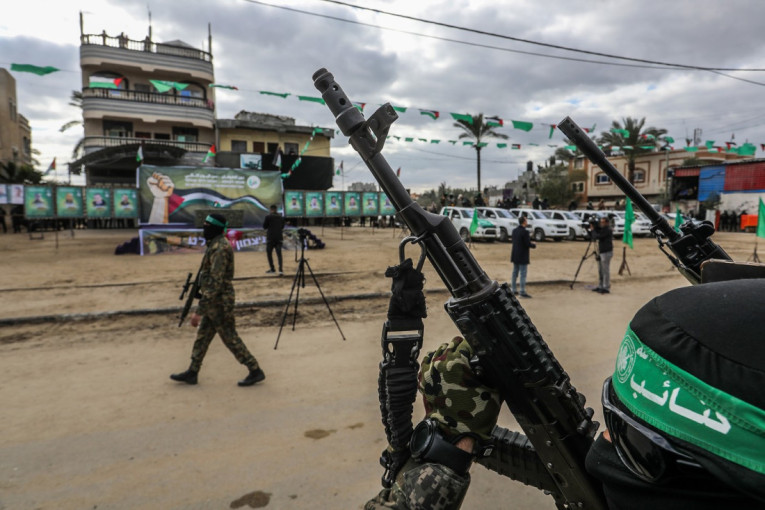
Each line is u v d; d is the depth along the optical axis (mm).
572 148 15750
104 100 27516
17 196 19312
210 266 4184
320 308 7527
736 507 579
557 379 948
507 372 938
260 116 32031
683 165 34625
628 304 8062
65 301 7875
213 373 4652
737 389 559
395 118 898
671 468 633
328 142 33062
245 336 5969
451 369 968
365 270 11391
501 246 18125
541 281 10008
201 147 29656
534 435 997
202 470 2941
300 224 30500
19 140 40250
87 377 4527
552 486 1120
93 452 3146
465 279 943
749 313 606
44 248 16562
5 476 2867
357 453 3158
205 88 30125
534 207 30281
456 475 931
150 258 13461
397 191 951
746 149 13727
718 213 27094
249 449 3197
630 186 1670
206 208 14805
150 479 2842
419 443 965
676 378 635
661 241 1708
